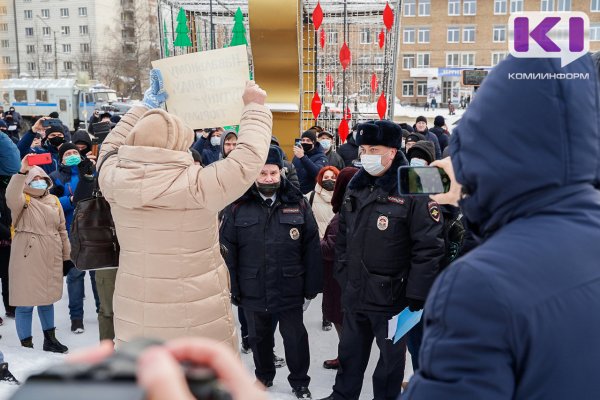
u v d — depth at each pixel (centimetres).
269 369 409
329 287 446
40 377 45
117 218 262
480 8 4547
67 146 543
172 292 254
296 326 394
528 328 96
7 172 504
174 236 253
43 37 5794
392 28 819
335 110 928
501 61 110
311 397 395
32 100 2953
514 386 98
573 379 97
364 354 367
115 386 45
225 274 276
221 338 266
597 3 3550
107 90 3036
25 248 449
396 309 344
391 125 341
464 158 111
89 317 561
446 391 99
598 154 108
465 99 4359
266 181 380
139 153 250
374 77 868
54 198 472
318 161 682
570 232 103
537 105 103
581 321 98
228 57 303
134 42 5375
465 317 99
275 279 383
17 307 460
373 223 344
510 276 98
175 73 305
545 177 104
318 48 923
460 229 336
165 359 51
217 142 755
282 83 736
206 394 55
